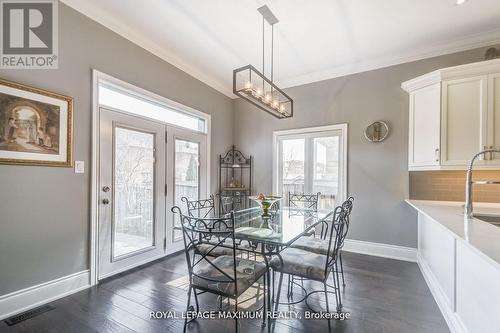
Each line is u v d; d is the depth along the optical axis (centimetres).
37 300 203
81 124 235
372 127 338
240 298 222
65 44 222
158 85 314
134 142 291
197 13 247
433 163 270
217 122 427
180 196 353
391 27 266
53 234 214
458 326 167
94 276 243
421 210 235
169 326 180
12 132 189
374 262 307
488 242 126
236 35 286
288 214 272
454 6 232
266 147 430
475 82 249
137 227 291
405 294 227
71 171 227
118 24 262
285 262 187
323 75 375
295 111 400
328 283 250
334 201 370
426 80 276
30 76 202
